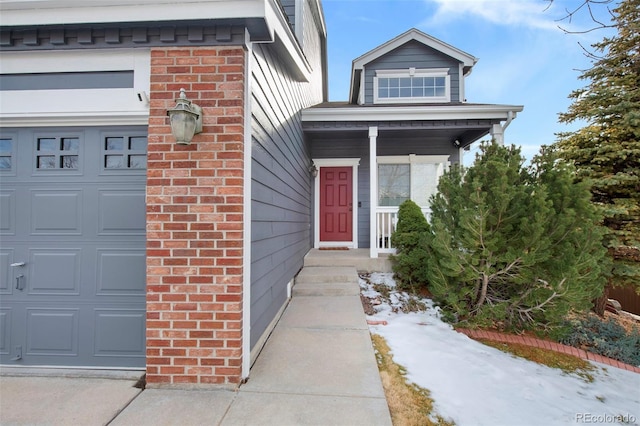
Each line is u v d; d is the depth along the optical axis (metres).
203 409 2.10
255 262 2.84
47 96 2.56
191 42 2.46
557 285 3.41
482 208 3.48
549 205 3.40
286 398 2.23
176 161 2.44
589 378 2.99
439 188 4.38
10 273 2.66
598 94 5.60
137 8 2.29
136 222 2.64
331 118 6.12
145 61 2.53
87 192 2.68
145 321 2.61
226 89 2.44
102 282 2.64
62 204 2.68
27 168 2.69
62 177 2.68
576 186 3.63
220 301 2.39
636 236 5.07
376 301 4.63
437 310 4.31
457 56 7.64
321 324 3.70
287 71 4.49
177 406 2.13
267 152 3.31
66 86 2.57
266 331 3.27
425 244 4.54
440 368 2.83
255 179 2.82
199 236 2.42
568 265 3.37
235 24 2.38
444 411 2.20
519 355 3.33
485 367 2.91
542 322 3.81
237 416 2.02
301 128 6.07
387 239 7.50
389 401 2.27
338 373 2.59
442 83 7.80
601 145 5.44
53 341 2.63
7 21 2.33
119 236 2.65
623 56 5.54
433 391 2.45
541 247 3.43
